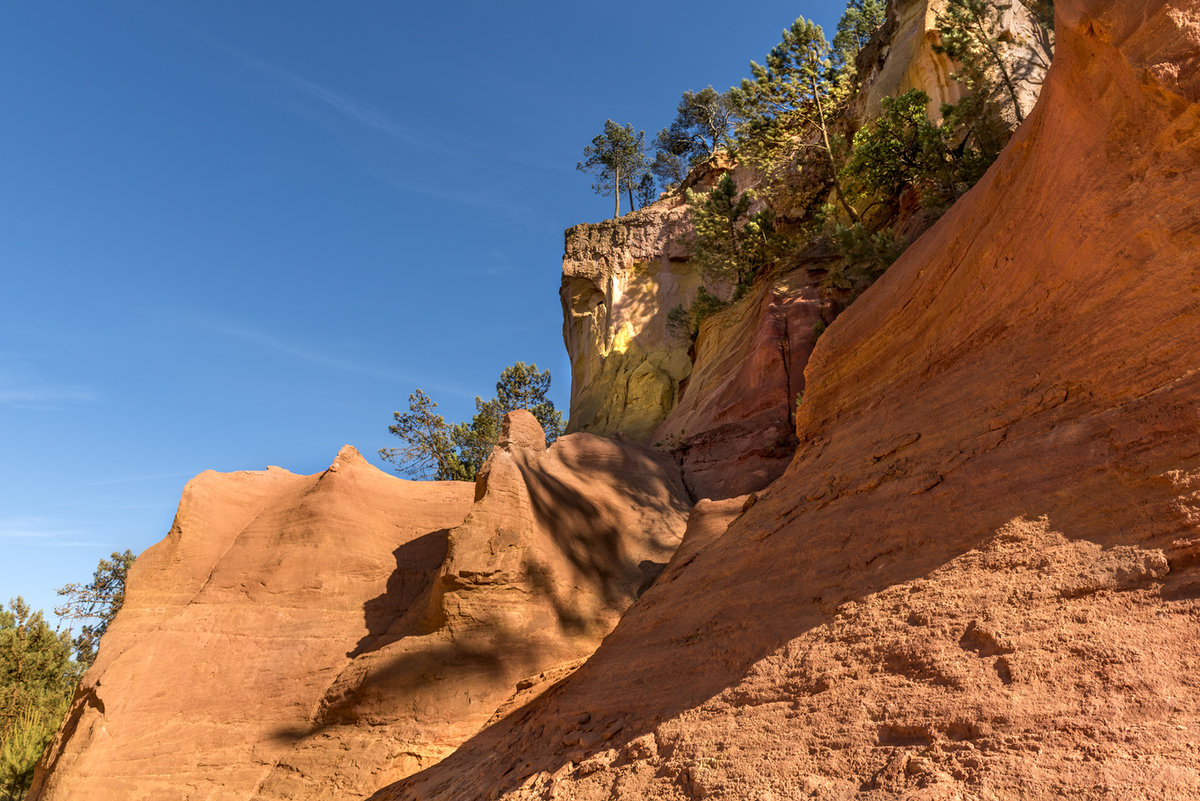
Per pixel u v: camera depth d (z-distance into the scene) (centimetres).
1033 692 389
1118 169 580
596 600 1527
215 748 1385
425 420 4138
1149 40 556
